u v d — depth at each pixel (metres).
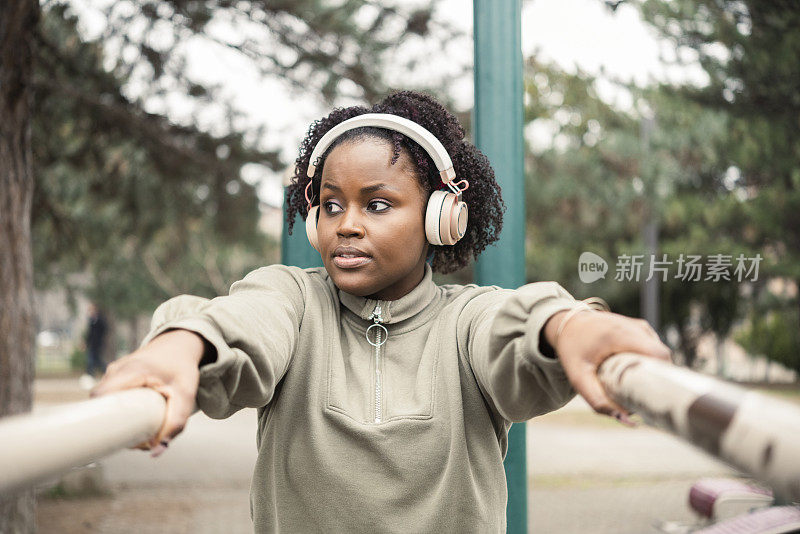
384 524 1.11
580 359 0.68
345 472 1.12
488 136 2.22
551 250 13.91
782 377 21.39
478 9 2.27
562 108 11.07
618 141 11.15
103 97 6.40
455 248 1.46
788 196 10.25
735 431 0.46
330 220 1.16
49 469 0.47
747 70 7.95
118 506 6.25
